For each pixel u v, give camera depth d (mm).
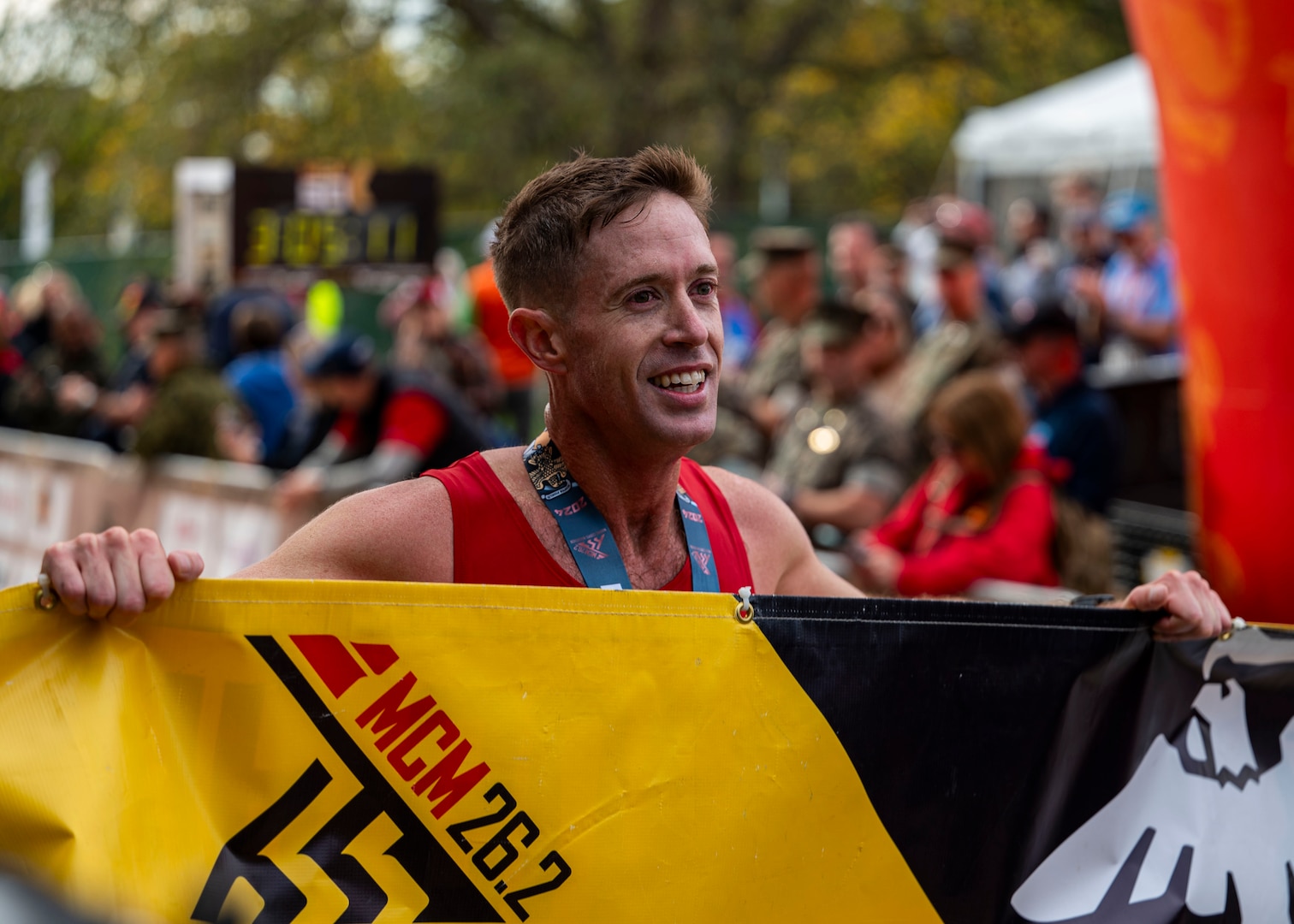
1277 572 4742
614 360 2662
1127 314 14109
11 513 10742
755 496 3152
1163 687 3170
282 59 23453
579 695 2705
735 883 2775
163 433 9297
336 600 2617
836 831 2865
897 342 8812
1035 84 29406
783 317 9820
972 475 6348
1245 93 4406
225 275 14109
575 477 2822
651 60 27922
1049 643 3047
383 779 2623
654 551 2908
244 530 8547
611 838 2705
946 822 2959
